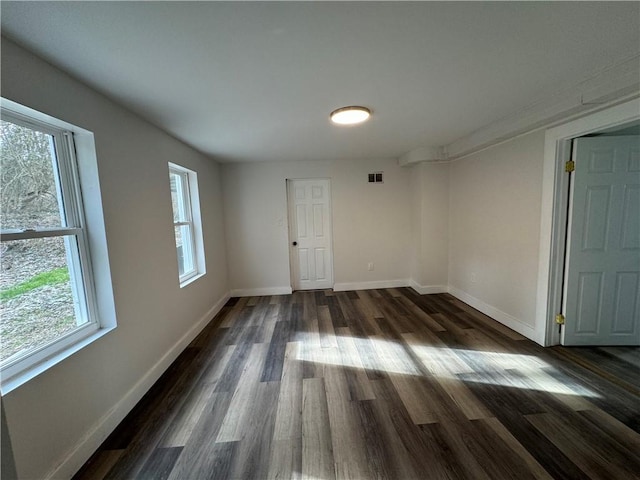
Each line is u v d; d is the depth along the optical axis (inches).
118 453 58.7
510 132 100.0
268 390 79.0
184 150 116.3
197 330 119.0
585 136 88.6
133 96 69.6
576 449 56.2
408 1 41.4
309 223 177.8
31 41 46.8
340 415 67.9
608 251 92.4
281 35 48.7
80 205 64.4
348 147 137.3
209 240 141.7
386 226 177.0
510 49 55.5
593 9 44.2
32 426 47.3
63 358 53.7
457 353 96.0
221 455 57.7
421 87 71.5
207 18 43.4
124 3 39.4
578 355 91.7
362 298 161.0
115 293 69.2
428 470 52.8
